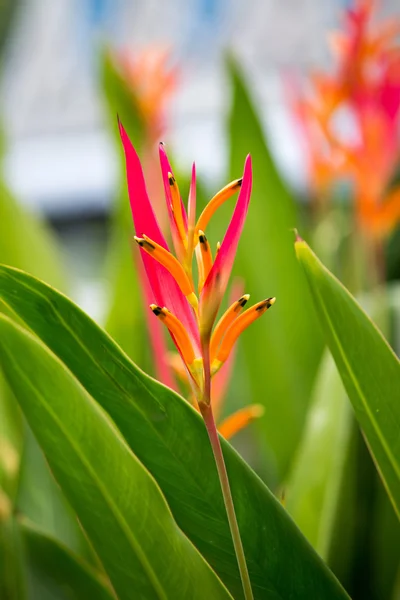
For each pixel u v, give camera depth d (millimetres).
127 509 892
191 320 806
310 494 1147
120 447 891
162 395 886
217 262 777
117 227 1618
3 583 993
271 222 1563
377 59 1319
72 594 989
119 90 1483
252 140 1585
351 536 1147
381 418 900
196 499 907
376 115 1326
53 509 1174
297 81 1578
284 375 1553
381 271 1396
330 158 1415
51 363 880
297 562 906
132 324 1474
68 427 888
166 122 1512
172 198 804
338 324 879
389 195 1457
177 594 896
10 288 847
